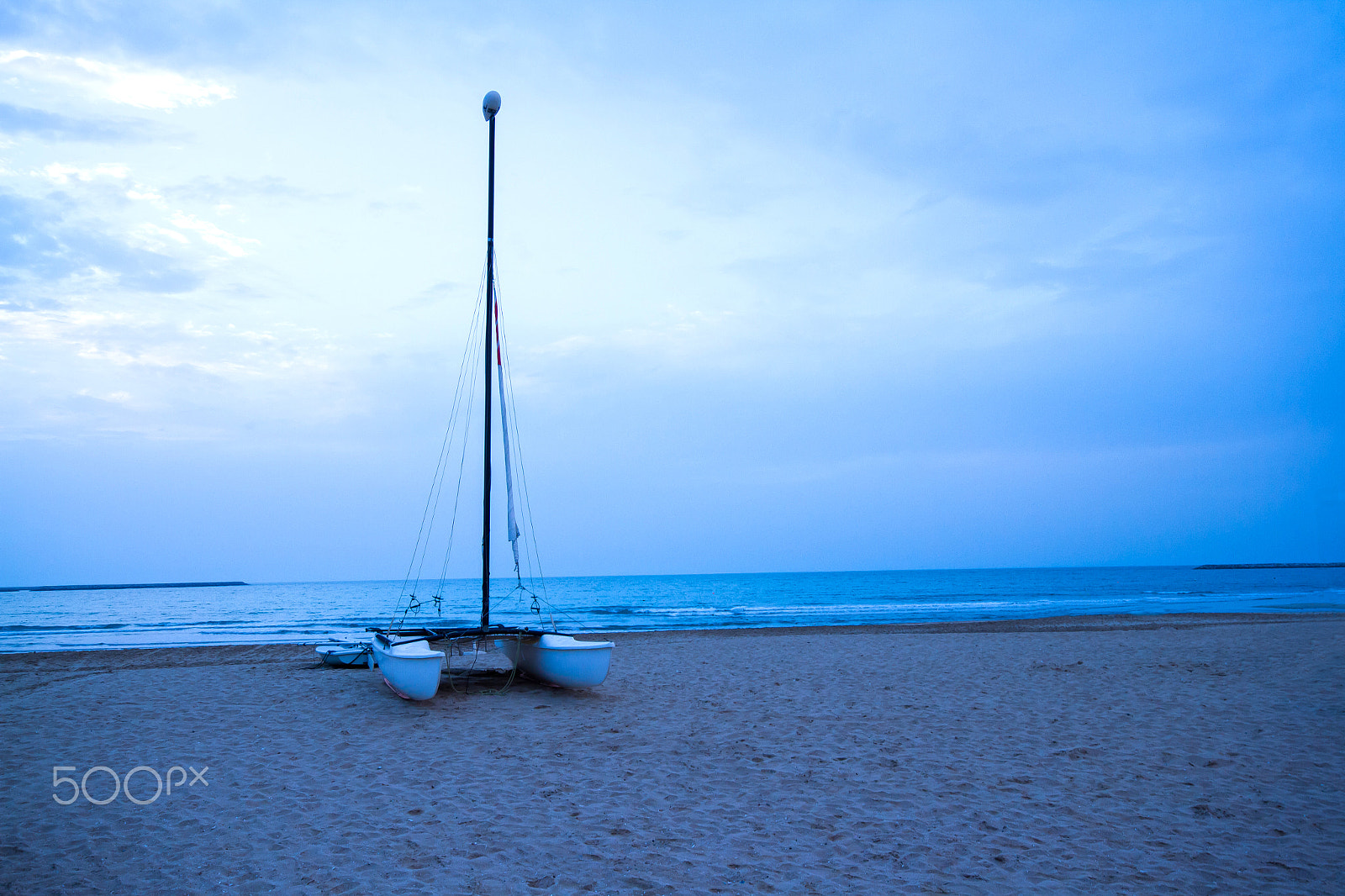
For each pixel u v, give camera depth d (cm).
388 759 747
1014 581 10369
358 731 870
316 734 858
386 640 1155
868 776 686
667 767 716
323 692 1145
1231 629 2144
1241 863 485
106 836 534
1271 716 912
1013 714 950
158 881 457
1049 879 461
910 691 1126
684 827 554
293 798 621
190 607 5616
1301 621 2495
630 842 523
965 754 759
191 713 982
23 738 842
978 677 1255
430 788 649
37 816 578
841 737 834
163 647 2095
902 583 9756
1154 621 2656
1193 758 733
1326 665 1305
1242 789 636
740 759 746
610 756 759
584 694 1107
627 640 2053
